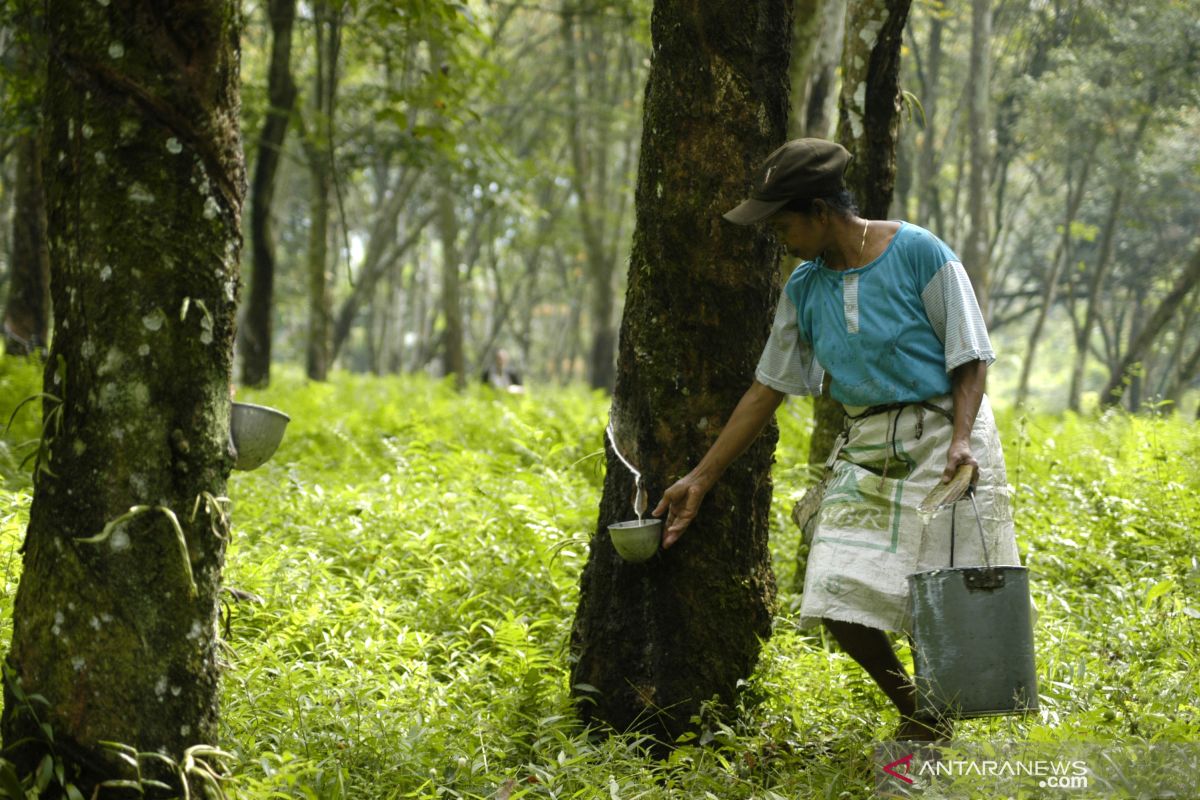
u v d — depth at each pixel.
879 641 3.66
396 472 8.14
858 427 3.67
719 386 3.95
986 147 18.20
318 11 10.74
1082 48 17.23
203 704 3.04
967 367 3.50
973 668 3.30
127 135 2.88
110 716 2.89
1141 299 29.83
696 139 3.91
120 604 2.89
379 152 15.48
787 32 4.01
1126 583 5.55
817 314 3.67
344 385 17.84
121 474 2.89
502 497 6.73
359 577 5.54
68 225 2.92
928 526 3.52
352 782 3.45
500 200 15.60
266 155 14.69
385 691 4.04
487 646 4.89
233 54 2.99
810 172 3.54
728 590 3.97
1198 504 6.40
